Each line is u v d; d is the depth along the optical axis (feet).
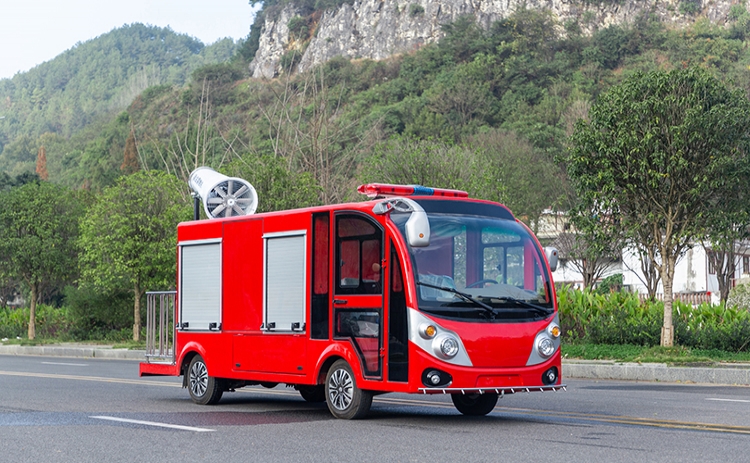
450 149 96.48
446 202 32.35
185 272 41.16
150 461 23.59
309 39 559.79
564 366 59.06
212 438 27.81
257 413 35.70
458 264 31.35
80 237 96.68
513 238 32.78
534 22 409.28
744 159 57.77
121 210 92.84
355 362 32.01
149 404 40.16
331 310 33.12
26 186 108.78
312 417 33.86
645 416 33.27
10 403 40.34
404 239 30.78
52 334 114.62
